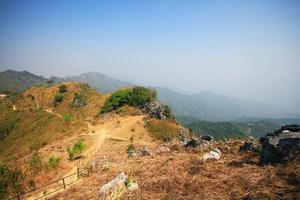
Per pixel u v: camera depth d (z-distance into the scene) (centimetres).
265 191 840
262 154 1181
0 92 18112
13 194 1970
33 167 2519
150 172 1332
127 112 7631
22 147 7019
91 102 11606
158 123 6706
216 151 1528
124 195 1004
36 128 8581
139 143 4712
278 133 1296
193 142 2006
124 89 8494
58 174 2522
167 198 933
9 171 2198
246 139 1931
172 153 1938
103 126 6781
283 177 919
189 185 1019
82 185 1492
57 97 13488
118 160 2302
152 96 8281
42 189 2045
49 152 4338
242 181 953
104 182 1429
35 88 15562
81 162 3088
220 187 946
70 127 6975
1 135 9794
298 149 1025
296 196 773
